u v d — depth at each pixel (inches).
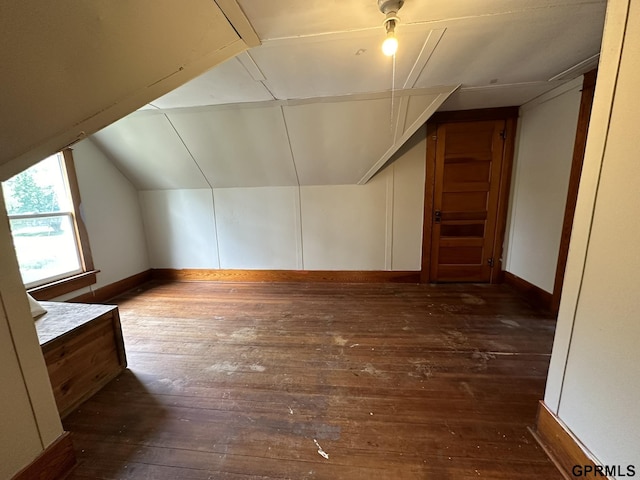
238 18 51.5
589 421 44.3
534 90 104.0
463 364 78.6
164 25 43.5
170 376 76.9
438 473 48.8
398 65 77.5
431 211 137.1
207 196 153.5
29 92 38.0
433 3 51.9
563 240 100.8
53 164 113.1
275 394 69.2
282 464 51.3
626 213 37.5
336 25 57.2
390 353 84.7
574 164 95.1
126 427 60.4
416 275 145.3
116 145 129.6
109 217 137.4
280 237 152.8
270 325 104.9
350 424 59.6
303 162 132.1
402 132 114.0
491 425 58.4
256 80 84.2
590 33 63.1
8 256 43.5
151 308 122.5
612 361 40.1
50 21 33.5
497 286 136.6
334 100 102.0
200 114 112.2
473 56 73.8
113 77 44.9
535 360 79.7
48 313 73.1
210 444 55.8
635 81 36.1
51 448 48.6
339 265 151.2
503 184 130.5
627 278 37.6
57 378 62.1
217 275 161.5
